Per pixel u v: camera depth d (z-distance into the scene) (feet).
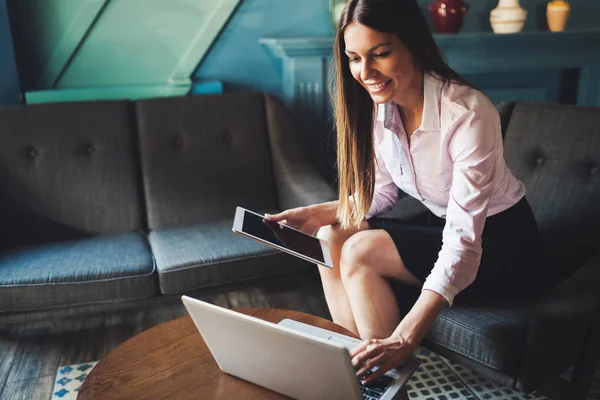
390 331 4.41
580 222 5.37
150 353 3.85
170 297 6.22
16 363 6.20
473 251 3.97
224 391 3.43
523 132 5.94
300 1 8.48
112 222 7.32
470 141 4.07
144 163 7.48
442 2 8.30
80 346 6.55
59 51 7.84
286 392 3.35
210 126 7.66
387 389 3.31
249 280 6.39
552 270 5.39
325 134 8.70
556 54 8.96
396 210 5.99
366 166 4.77
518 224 4.89
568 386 4.68
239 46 8.49
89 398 3.39
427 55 4.11
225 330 3.33
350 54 4.01
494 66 8.82
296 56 8.19
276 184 7.87
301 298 7.66
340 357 2.90
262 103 8.00
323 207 5.23
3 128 7.02
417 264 4.69
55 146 7.17
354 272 4.53
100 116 7.35
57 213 7.14
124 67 8.15
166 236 6.92
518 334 4.42
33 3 7.61
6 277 5.82
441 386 5.60
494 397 5.40
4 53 7.35
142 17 8.01
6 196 7.00
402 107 4.63
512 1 8.49
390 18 3.82
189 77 8.38
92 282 5.90
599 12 9.62
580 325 4.67
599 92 9.34
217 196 7.61
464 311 4.74
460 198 4.06
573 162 5.56
